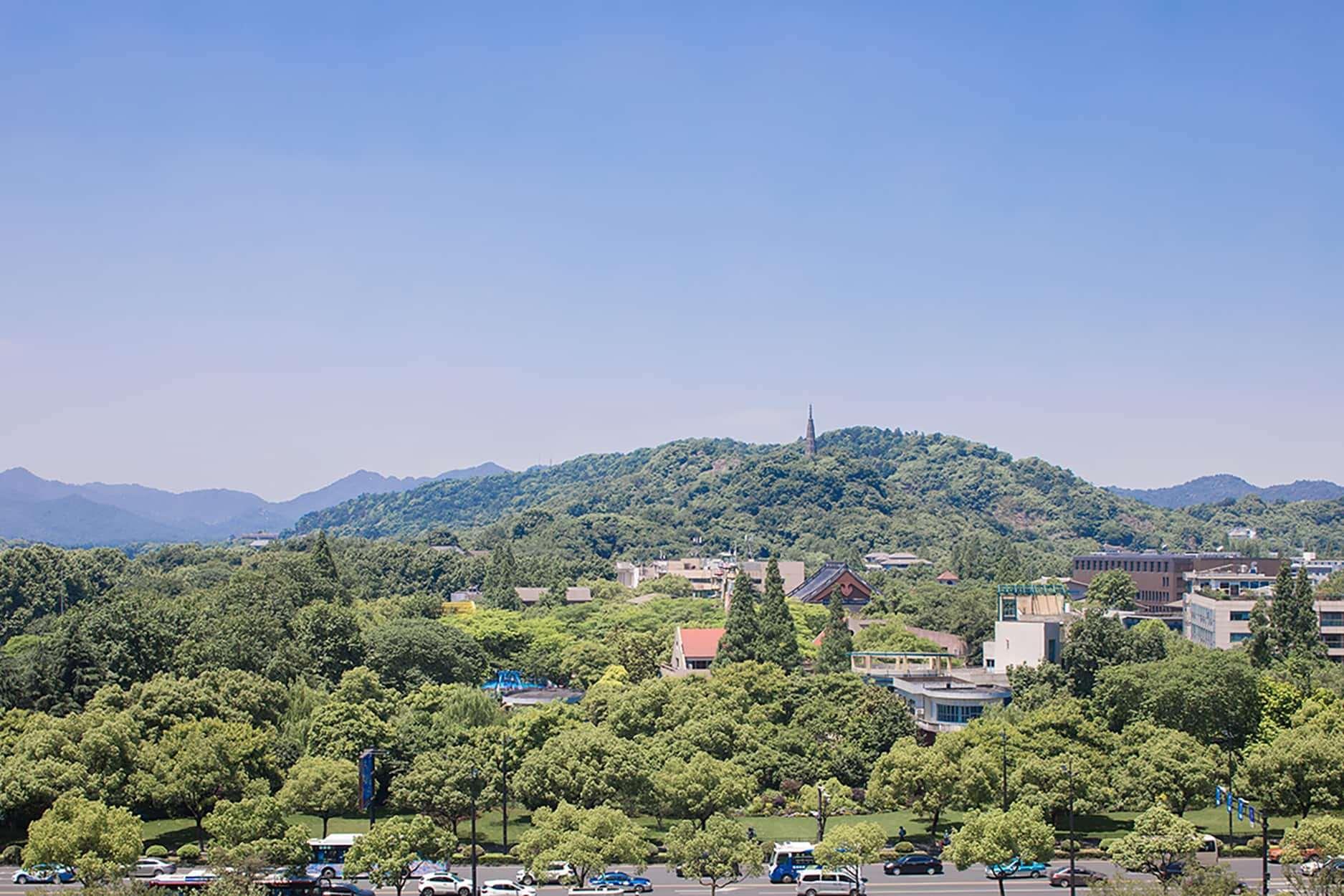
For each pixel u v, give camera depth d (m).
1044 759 151.12
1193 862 113.75
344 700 182.12
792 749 173.88
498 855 141.12
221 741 149.38
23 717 160.25
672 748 163.62
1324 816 127.12
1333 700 175.88
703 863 122.31
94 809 119.12
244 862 117.00
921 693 192.88
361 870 122.31
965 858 123.44
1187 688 169.25
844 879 129.50
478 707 182.25
